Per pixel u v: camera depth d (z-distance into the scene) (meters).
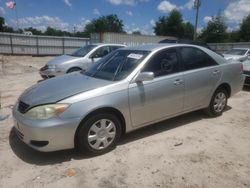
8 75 12.16
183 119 5.07
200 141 4.09
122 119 3.74
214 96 5.00
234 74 5.27
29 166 3.33
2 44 28.17
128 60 4.14
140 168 3.28
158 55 4.14
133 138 4.16
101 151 3.59
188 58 4.51
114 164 3.37
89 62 9.05
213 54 4.98
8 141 4.05
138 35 29.77
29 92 3.79
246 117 5.30
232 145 3.96
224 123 4.90
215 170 3.24
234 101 6.66
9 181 3.00
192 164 3.38
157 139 4.14
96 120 3.45
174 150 3.77
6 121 4.97
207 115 5.24
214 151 3.75
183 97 4.37
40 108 3.23
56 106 3.21
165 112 4.20
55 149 3.28
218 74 4.89
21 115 3.37
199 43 13.88
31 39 29.58
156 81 3.96
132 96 3.71
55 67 8.64
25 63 20.75
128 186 2.92
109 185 2.94
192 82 4.45
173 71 4.23
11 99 6.87
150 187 2.90
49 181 3.00
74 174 3.14
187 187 2.90
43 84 4.06
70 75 4.52
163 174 3.15
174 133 4.39
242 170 3.25
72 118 3.24
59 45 31.28
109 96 3.50
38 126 3.14
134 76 3.79
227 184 2.96
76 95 3.34
